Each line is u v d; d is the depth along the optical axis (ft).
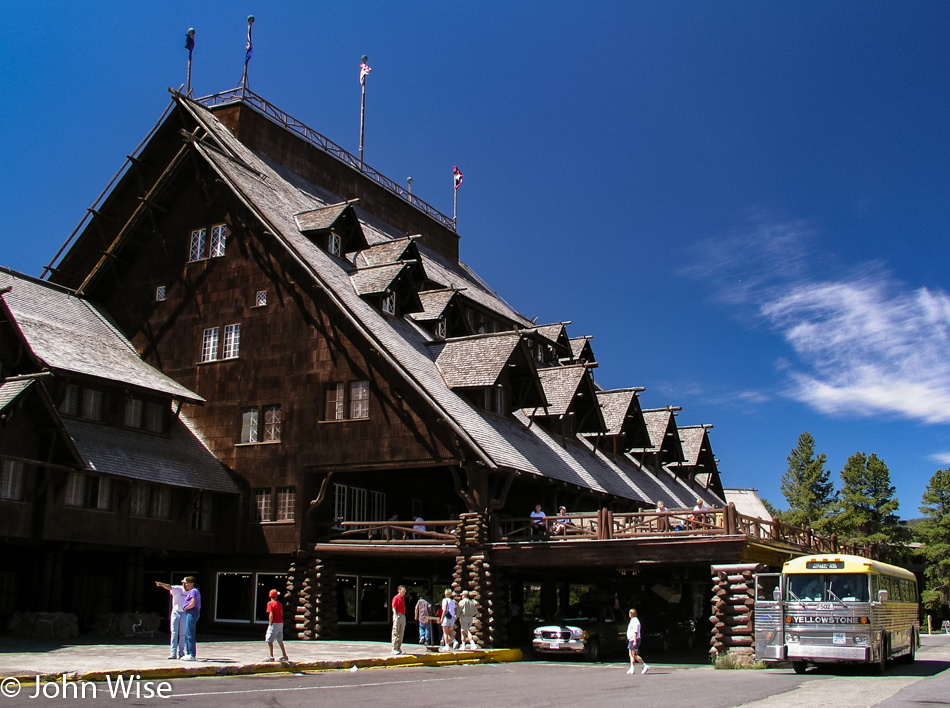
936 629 240.73
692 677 65.00
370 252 111.04
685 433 165.99
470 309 129.70
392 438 92.02
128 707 39.63
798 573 70.33
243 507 98.48
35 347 84.94
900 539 253.65
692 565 95.45
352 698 46.14
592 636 88.58
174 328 108.37
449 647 83.10
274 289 102.89
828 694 50.98
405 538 93.04
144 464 89.56
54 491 80.07
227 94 122.83
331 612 94.22
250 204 103.09
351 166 142.10
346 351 96.73
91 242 116.88
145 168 115.75
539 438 110.01
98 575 100.17
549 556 86.17
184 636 61.82
